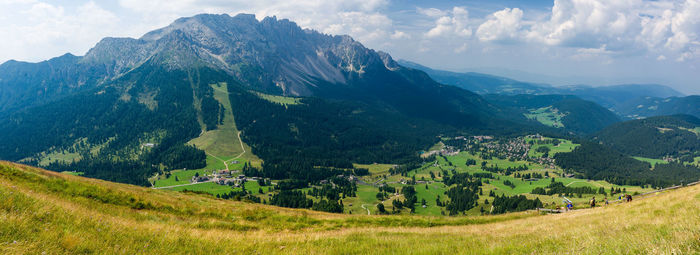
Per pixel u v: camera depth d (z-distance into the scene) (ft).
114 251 36.58
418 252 45.83
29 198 45.91
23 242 31.65
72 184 111.75
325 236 68.49
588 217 98.43
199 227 91.97
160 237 46.16
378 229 103.91
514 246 44.86
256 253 46.47
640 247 34.99
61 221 41.91
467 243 52.21
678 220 49.19
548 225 88.74
